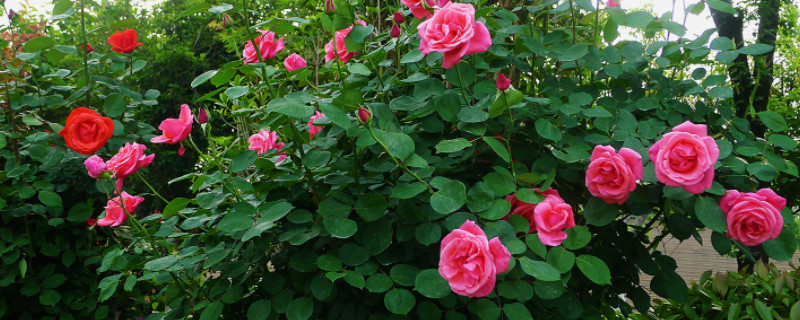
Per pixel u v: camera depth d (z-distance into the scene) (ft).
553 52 4.79
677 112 5.06
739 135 5.06
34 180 6.87
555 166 4.56
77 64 11.05
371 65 5.16
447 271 3.41
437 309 4.07
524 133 4.80
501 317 3.97
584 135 4.88
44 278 6.87
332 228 3.86
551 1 5.18
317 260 3.95
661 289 4.87
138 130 7.79
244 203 4.02
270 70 4.42
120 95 6.57
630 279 5.13
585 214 4.20
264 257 4.92
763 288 6.39
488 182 4.15
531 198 4.00
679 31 4.99
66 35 8.96
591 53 5.11
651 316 6.56
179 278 5.08
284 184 4.68
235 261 4.76
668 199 4.38
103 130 5.49
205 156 5.04
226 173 5.05
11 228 6.96
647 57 5.32
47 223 6.97
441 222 4.16
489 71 5.08
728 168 4.78
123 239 7.92
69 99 6.95
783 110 14.60
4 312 6.72
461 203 3.75
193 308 4.77
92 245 7.43
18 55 6.47
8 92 6.70
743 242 4.02
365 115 3.83
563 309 4.35
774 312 5.94
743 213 3.96
